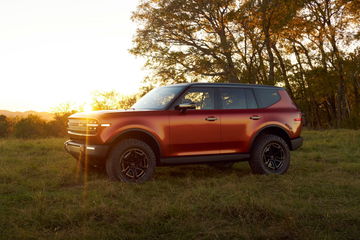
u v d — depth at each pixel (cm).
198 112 641
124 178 585
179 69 2888
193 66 2845
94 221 390
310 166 777
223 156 658
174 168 763
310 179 636
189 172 705
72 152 636
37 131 1953
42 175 648
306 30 3002
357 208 448
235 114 669
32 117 2020
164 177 652
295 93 3372
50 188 561
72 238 340
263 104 706
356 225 387
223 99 671
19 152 978
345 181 612
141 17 2959
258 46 2838
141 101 696
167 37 2955
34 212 411
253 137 678
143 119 602
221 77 2914
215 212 422
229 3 2748
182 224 383
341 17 2845
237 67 2777
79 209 418
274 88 735
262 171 681
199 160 639
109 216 403
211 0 2681
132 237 346
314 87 3102
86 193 514
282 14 2719
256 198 468
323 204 471
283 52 3306
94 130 585
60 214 402
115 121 587
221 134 653
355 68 2827
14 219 392
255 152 681
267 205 428
